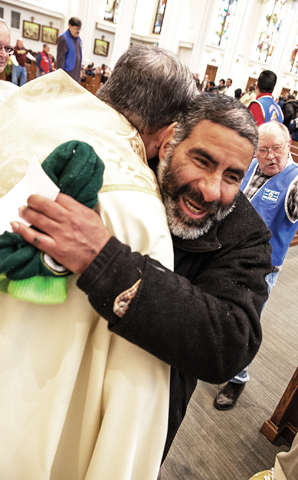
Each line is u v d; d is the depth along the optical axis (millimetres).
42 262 524
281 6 18453
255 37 18781
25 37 13523
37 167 540
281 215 1753
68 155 548
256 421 1871
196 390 2004
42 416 621
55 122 642
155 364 658
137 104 702
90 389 639
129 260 553
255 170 1875
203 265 754
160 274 571
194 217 662
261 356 2391
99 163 571
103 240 549
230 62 17375
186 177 634
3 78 7246
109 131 660
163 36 12602
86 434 664
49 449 623
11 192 571
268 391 2092
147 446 696
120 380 629
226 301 637
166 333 554
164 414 683
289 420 1758
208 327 574
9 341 610
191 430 1745
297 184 1688
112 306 542
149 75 682
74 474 727
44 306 614
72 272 568
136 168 652
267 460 1664
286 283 3576
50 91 685
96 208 603
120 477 640
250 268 712
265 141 1705
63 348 607
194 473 1536
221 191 643
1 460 633
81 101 679
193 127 630
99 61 15609
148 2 18141
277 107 3188
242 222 766
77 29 5172
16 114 658
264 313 2939
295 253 4434
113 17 14930
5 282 563
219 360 581
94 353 633
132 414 631
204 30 15625
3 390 614
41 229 523
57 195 529
